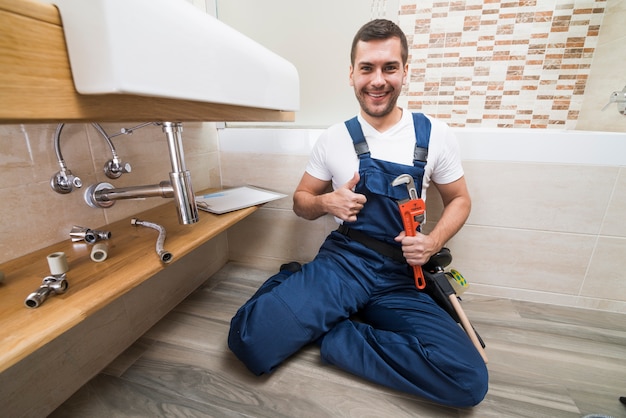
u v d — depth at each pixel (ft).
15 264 1.70
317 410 1.98
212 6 3.51
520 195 2.99
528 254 3.14
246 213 2.82
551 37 4.75
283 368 2.34
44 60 0.79
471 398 1.85
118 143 2.44
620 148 2.66
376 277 2.60
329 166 2.85
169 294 3.09
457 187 2.74
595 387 2.16
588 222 2.90
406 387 1.98
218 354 2.50
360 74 2.45
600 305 3.09
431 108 5.54
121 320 2.51
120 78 0.85
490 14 4.85
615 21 4.17
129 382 2.22
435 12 5.02
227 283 3.65
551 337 2.69
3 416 1.75
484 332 2.76
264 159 3.68
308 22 3.34
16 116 0.75
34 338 1.08
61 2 0.81
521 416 1.94
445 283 2.49
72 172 2.08
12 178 1.74
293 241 3.85
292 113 2.69
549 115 5.10
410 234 2.35
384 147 2.62
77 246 1.97
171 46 1.07
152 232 2.24
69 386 2.10
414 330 2.16
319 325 2.34
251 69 1.73
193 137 3.40
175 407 2.01
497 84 5.16
